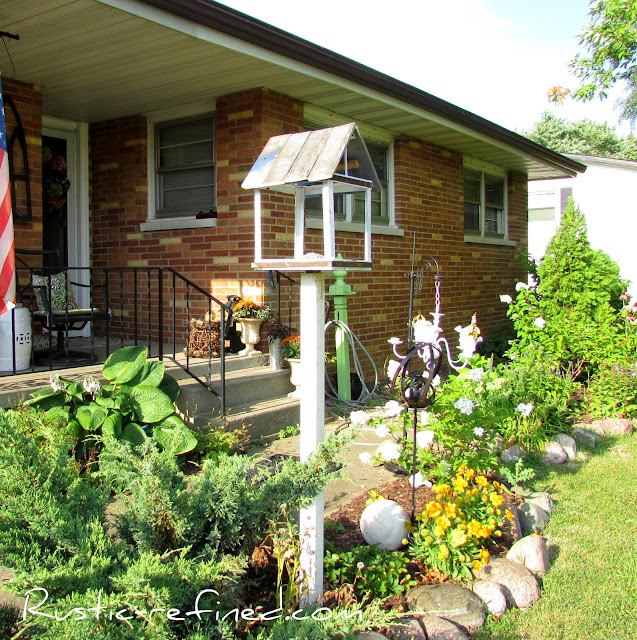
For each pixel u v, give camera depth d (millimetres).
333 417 6277
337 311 7070
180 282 7008
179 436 2816
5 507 2145
